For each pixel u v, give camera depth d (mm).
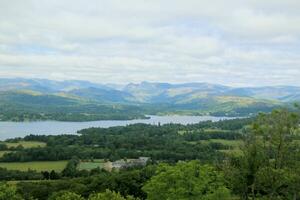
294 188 66250
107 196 53156
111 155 195375
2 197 56094
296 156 66688
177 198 51469
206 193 52844
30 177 141250
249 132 69375
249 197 73312
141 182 110625
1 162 177750
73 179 127688
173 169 53875
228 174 67062
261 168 64812
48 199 101000
